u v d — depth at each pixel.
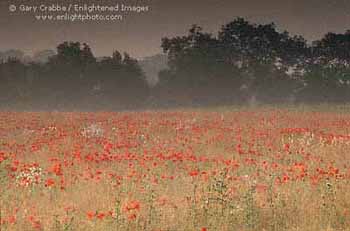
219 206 20.30
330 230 17.98
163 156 30.73
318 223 18.83
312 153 35.06
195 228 18.17
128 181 24.91
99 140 41.28
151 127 50.09
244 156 34.31
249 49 138.25
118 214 18.52
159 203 20.73
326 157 33.47
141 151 36.06
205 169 29.30
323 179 24.41
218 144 39.75
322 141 38.06
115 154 33.91
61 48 136.12
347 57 134.75
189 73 134.38
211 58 134.88
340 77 132.50
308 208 20.28
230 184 24.42
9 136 44.16
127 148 37.00
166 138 42.78
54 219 18.05
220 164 30.30
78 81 134.00
